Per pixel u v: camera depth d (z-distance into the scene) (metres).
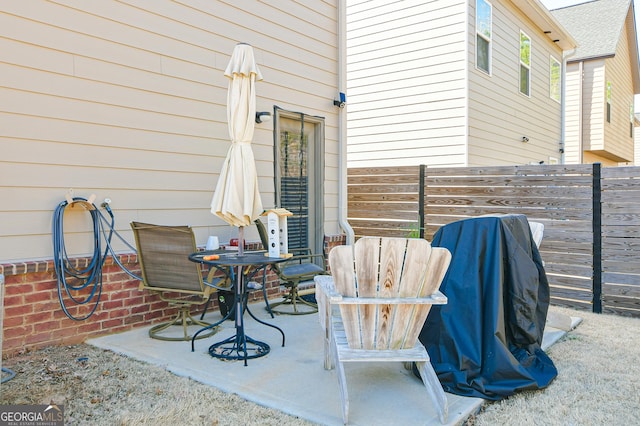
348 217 7.16
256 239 5.09
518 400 2.73
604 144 13.30
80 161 3.63
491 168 5.89
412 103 8.06
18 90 3.29
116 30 3.84
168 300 3.83
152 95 4.11
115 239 3.87
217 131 4.65
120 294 3.88
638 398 2.78
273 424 2.37
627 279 4.98
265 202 5.23
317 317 4.47
